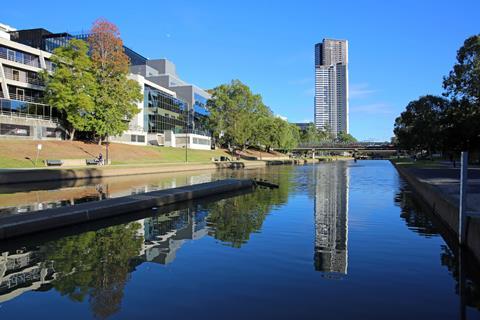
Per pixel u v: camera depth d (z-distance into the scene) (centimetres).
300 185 3797
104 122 6266
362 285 933
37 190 3066
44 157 5188
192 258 1173
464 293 880
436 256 1185
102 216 1761
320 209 2191
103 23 6556
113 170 4722
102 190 3086
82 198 2547
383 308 800
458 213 1341
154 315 771
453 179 2906
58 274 1028
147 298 858
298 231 1574
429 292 888
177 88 11506
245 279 977
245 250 1266
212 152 10125
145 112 8938
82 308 810
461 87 4322
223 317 758
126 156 6769
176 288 917
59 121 6569
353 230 1588
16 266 1097
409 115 7788
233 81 11000
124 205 1902
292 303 825
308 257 1181
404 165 6219
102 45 6588
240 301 836
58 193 2853
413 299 847
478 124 4297
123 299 853
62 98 5994
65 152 5741
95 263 1124
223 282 956
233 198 2717
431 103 7394
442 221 1688
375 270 1052
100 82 6575
